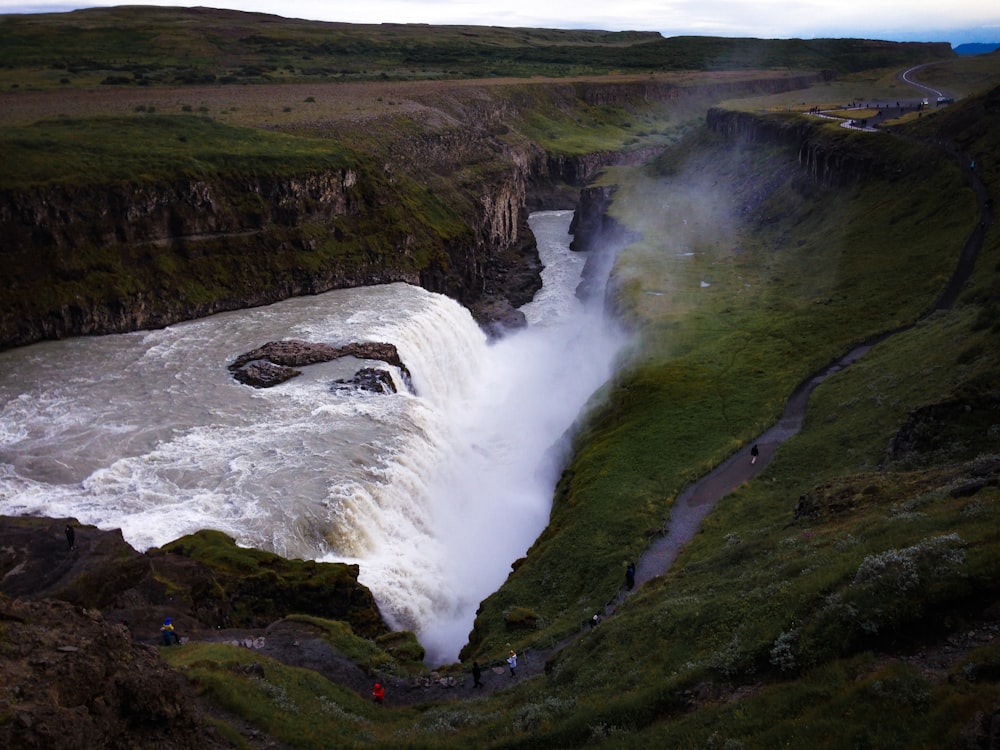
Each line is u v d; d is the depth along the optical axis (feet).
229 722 98.99
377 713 115.65
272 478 186.19
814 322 263.90
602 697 95.20
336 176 361.71
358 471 192.44
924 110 479.00
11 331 260.42
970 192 297.33
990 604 75.82
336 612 150.00
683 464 191.11
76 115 389.39
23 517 154.10
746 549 128.16
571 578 156.56
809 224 386.73
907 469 136.36
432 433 228.63
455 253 409.69
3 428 206.49
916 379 187.42
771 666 84.28
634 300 324.60
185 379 242.78
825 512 128.77
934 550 82.89
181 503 175.01
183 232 311.27
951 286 254.47
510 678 124.06
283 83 619.26
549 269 481.46
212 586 142.92
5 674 66.95
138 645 82.23
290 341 271.08
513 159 569.64
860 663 76.38
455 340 326.24
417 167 459.32
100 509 170.81
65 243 278.87
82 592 130.52
